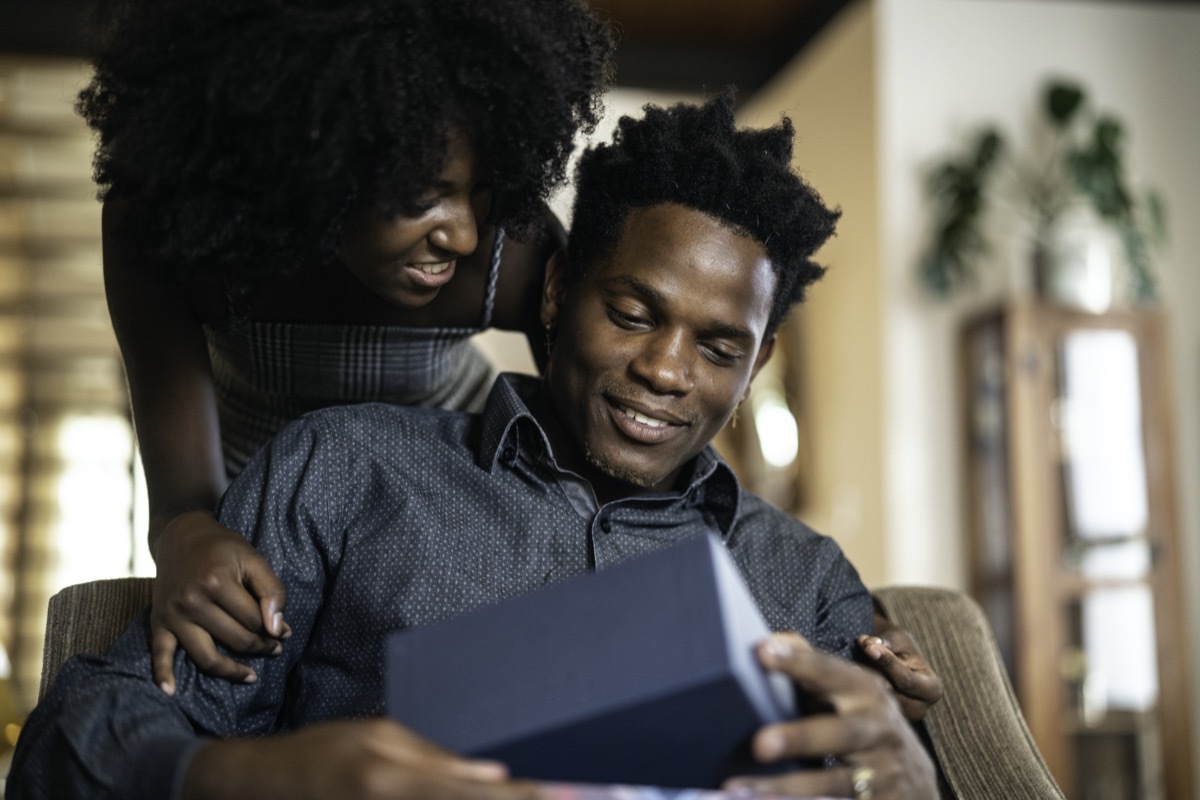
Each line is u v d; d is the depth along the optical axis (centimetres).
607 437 101
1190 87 360
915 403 340
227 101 87
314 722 99
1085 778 299
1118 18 361
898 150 350
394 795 61
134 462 246
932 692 105
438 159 91
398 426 106
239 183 91
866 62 362
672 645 64
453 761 62
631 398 98
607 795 61
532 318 130
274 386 134
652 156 101
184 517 101
